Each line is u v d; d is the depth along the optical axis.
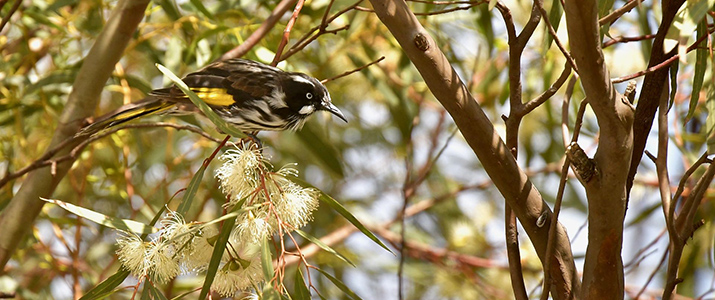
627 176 5.90
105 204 12.55
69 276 12.40
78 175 12.42
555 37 5.63
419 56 5.75
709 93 7.07
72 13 11.62
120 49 8.64
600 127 5.47
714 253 9.14
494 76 11.68
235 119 9.29
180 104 8.95
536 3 5.68
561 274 6.21
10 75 10.93
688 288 11.38
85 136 8.86
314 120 12.83
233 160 6.09
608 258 5.82
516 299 6.48
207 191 12.38
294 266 12.66
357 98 13.10
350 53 11.51
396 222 13.63
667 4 6.25
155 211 11.99
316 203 6.19
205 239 6.08
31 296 10.93
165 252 5.88
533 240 6.25
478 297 12.84
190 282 11.12
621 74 10.98
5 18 8.34
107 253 12.19
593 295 5.91
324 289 13.10
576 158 5.56
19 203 8.61
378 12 5.77
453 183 14.40
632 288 12.32
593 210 5.75
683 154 9.99
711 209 11.09
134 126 8.24
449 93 5.79
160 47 12.13
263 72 9.47
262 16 11.60
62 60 10.70
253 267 6.06
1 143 10.91
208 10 9.65
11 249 8.60
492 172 6.02
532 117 12.55
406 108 11.89
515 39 6.20
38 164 8.07
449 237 13.73
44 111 11.02
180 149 13.14
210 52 10.52
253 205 5.89
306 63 12.19
